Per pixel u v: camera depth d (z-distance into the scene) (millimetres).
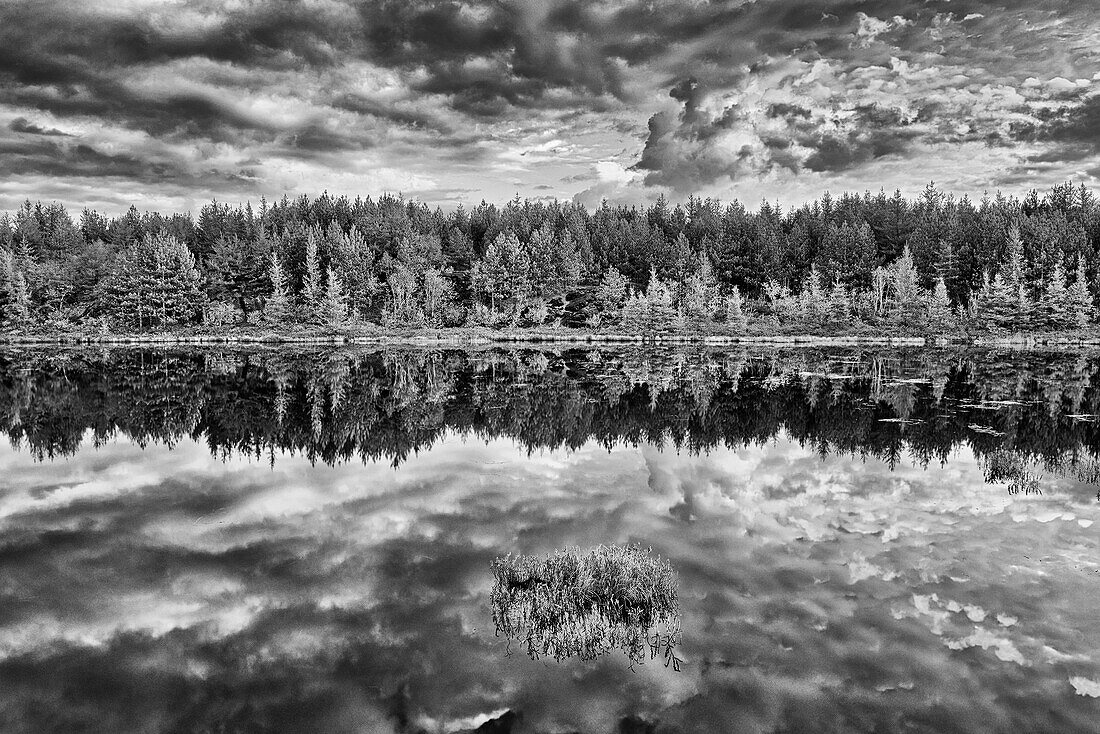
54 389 40250
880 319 95625
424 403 34375
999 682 7262
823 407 31531
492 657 8086
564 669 7754
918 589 9688
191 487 16750
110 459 20344
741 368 53344
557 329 104625
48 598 10047
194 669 8023
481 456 20547
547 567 10125
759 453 20766
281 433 25250
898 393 36469
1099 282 94375
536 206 159125
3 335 90375
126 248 129375
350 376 48531
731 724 6664
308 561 11422
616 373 50156
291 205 164500
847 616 8844
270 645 8547
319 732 6797
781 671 7562
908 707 6859
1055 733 6410
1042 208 143250
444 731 6723
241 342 92000
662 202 162625
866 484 16234
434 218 151750
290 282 116625
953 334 88375
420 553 11734
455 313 109812
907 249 104562
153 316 103500
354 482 17188
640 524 13148
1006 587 9695
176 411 31391
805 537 12125
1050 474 17031
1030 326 89125
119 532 13164
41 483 17266
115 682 7781
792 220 151875
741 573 10375
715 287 108562
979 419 27281
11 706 7355
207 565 11305
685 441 23078
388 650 8328
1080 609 8977
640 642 8289
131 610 9625
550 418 29188
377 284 111938
